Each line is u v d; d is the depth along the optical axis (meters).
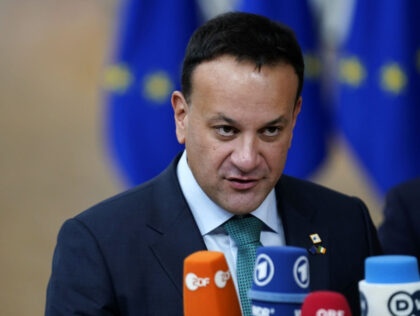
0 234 16.02
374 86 8.77
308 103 8.64
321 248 4.75
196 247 4.48
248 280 4.42
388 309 2.96
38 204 16.53
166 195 4.68
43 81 17.81
